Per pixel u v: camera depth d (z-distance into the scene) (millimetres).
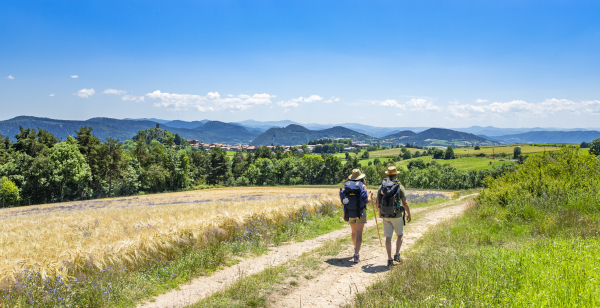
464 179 91688
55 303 5164
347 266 6488
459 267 4926
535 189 10961
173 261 7355
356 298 4422
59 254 6707
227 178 121188
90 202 44344
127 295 5570
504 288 3965
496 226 8938
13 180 60406
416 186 90250
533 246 5871
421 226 11555
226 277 6648
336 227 12836
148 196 54188
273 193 51625
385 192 6375
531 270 4480
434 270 4965
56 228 13008
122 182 76000
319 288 5230
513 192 11547
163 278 6523
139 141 92375
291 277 5848
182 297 5500
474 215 11070
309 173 120188
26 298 5289
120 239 8344
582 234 6605
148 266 7121
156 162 91625
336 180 122000
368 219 14789
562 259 4801
